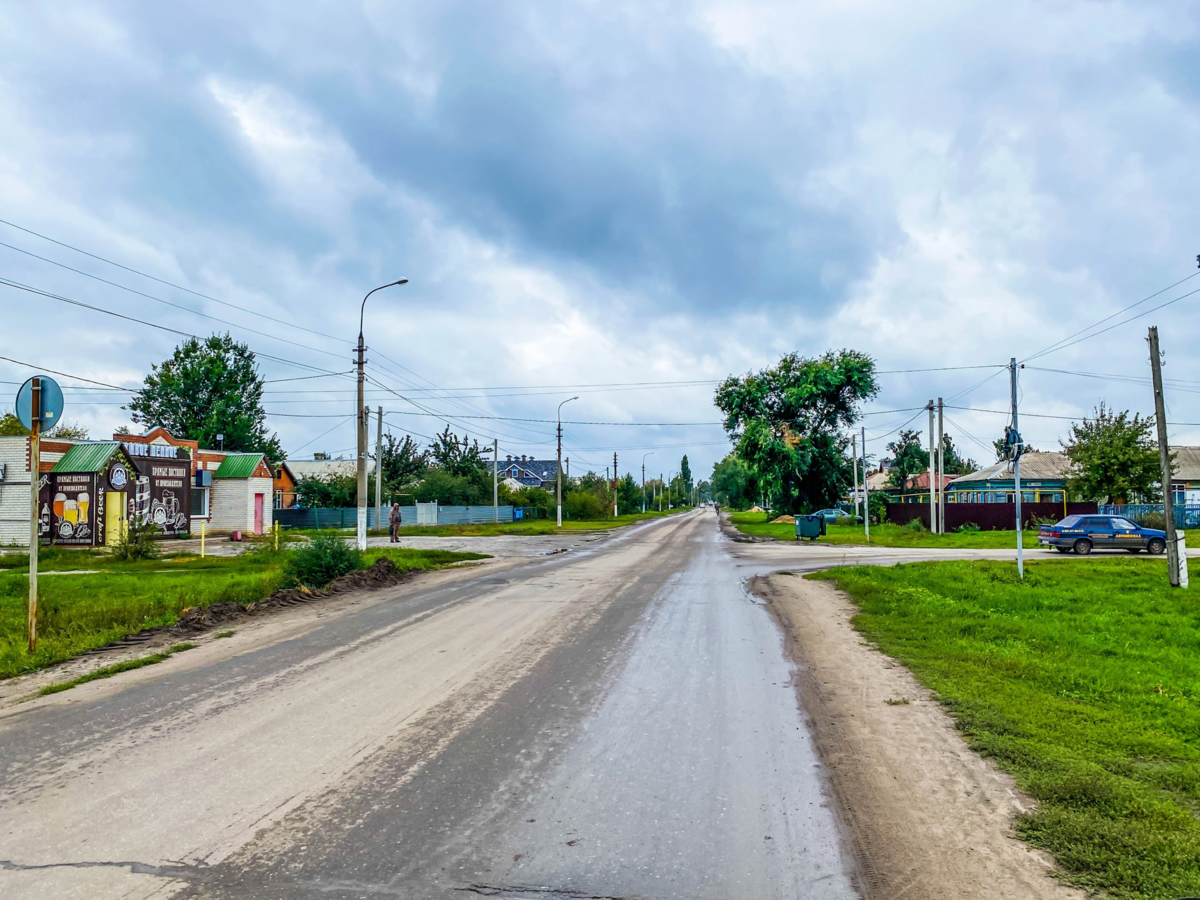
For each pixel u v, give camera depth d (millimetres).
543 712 6492
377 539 35594
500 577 17734
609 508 84312
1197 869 3639
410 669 8133
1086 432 42438
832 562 22547
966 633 10391
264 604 12672
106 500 29969
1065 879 3596
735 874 3676
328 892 3521
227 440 58594
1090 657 8969
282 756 5410
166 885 3590
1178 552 16344
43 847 4004
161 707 6754
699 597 13945
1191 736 5953
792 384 54281
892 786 4801
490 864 3791
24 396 9555
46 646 9398
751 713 6449
